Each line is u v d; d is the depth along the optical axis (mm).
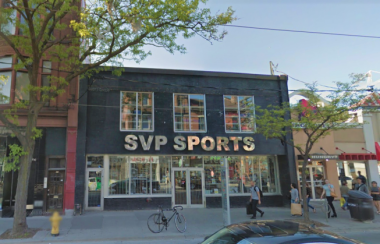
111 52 9922
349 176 17719
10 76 12914
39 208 12336
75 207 12562
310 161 16922
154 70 14859
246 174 15656
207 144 14812
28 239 8539
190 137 14539
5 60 12914
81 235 9102
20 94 12914
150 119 14586
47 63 13328
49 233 9250
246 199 15273
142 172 14453
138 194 14203
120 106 14227
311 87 11547
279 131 12125
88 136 13516
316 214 13211
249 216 12562
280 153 15539
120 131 13977
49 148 12883
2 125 12539
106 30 10039
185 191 14797
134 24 9305
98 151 13516
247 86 15969
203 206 14805
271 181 15914
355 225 10812
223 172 10633
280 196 15648
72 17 13516
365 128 17688
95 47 10508
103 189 13828
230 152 15086
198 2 9578
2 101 12641
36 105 9625
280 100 16172
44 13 9648
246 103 15883
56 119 13031
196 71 15391
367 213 11219
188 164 15070
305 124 11625
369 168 17375
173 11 9781
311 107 11938
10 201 12453
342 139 17359
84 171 13031
